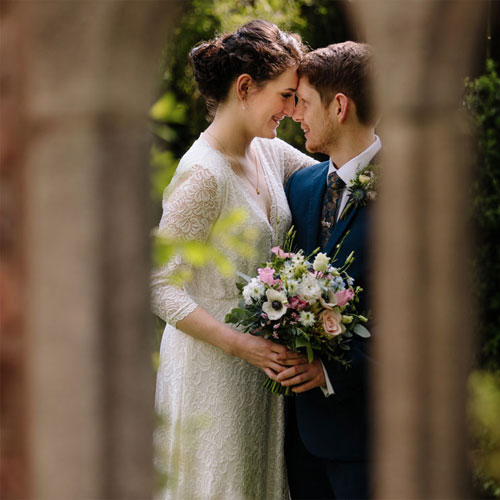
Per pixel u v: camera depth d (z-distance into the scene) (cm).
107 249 166
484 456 579
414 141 182
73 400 166
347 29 796
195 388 421
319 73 413
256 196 429
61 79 163
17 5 163
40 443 169
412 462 189
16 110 164
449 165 183
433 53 179
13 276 167
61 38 162
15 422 169
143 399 173
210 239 412
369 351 396
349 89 409
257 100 419
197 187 399
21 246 166
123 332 169
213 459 417
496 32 674
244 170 430
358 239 409
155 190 191
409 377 187
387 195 188
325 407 412
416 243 184
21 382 168
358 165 416
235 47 413
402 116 182
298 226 439
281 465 446
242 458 424
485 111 646
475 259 638
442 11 175
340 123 417
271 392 441
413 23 177
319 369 398
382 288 190
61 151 164
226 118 427
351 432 406
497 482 563
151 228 180
